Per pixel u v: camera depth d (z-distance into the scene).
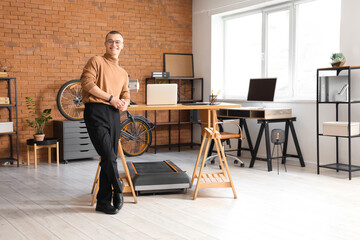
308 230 3.18
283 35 6.39
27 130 6.44
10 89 6.26
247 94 7.12
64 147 6.27
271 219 3.46
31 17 6.40
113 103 3.58
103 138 3.56
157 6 7.56
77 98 6.75
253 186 4.66
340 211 3.68
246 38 7.11
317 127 5.30
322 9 5.84
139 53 7.41
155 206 3.88
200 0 7.68
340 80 5.08
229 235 3.08
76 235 3.12
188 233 3.13
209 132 4.15
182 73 7.80
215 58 7.52
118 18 7.17
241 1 6.75
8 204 4.01
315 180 4.96
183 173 4.34
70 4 6.71
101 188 3.72
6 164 6.23
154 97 4.27
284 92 6.43
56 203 4.03
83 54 6.86
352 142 5.38
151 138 7.16
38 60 6.48
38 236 3.11
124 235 3.10
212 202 4.01
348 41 5.28
